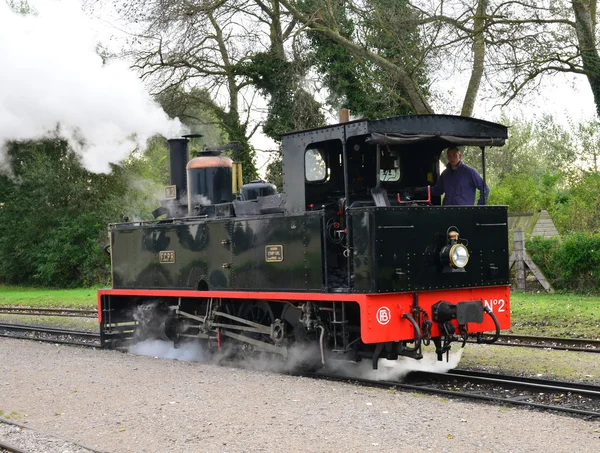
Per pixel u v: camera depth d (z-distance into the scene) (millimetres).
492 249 8781
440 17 17953
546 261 18609
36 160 30578
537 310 14477
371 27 19703
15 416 6953
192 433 6062
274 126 24141
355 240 7945
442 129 8289
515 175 35625
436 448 5410
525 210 32281
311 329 8633
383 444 5551
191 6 19594
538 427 5938
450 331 8172
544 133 37094
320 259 8352
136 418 6660
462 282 8445
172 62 21359
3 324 16391
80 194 31344
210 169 11016
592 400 7164
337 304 8258
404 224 7984
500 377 8453
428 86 21453
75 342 13328
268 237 9156
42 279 32906
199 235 10500
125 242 12336
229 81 24234
